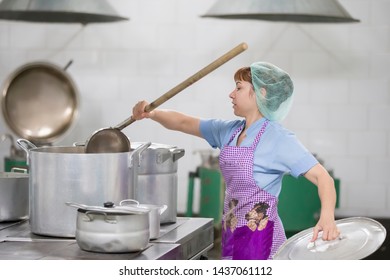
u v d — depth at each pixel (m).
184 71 6.18
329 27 6.03
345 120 6.09
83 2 4.72
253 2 4.48
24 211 3.03
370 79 6.04
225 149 3.15
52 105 5.50
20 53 6.24
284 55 6.07
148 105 3.10
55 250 2.53
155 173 3.00
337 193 5.59
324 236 2.58
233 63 6.13
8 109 5.43
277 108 3.18
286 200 5.27
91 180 2.65
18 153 5.42
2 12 5.05
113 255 2.47
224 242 3.20
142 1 6.16
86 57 6.21
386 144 6.08
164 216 3.03
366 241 2.41
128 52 6.20
